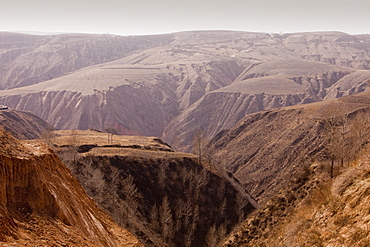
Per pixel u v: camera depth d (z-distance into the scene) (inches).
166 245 1840.6
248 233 1336.1
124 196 2181.3
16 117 5206.7
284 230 1091.9
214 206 2352.4
